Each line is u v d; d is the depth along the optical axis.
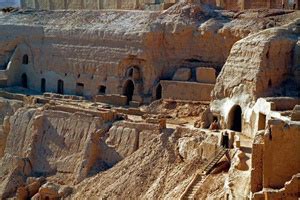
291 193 31.66
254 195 32.28
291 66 53.81
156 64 69.94
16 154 63.06
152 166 50.66
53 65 79.75
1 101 72.31
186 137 51.50
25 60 84.12
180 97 64.81
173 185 46.81
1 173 61.09
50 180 57.97
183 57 68.56
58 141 60.62
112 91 72.19
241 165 40.50
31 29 83.25
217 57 66.00
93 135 57.16
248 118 50.16
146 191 48.78
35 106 67.31
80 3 93.38
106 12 78.69
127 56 70.81
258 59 52.31
